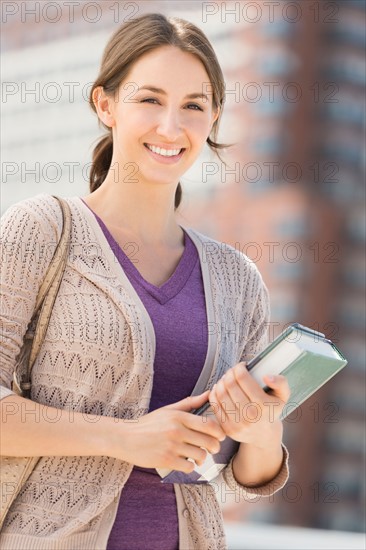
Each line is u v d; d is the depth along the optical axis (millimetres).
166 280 4496
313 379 4027
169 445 3906
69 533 3969
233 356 4539
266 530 7613
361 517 115438
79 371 4152
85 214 4406
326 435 116625
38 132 132500
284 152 124688
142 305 4289
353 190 123688
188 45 4387
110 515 4062
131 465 4094
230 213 120562
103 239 4359
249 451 4293
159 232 4570
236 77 127562
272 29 127188
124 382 4180
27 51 136500
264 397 3887
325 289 118250
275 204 120438
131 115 4375
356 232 120375
